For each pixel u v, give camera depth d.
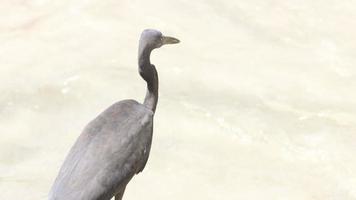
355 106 13.07
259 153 11.98
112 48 14.69
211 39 15.02
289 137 12.32
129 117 9.35
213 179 11.41
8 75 13.91
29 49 14.72
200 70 13.98
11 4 16.30
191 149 12.05
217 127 12.51
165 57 14.37
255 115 12.82
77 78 13.75
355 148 12.03
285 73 13.97
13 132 12.50
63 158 11.91
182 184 11.30
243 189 11.19
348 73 13.98
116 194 9.35
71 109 13.05
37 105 13.16
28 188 11.21
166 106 12.98
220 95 13.34
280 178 11.41
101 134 9.02
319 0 16.36
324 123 12.64
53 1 16.33
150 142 9.55
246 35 15.17
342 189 11.17
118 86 13.53
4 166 11.73
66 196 8.38
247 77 13.84
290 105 13.10
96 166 8.68
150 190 11.19
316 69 14.10
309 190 11.16
